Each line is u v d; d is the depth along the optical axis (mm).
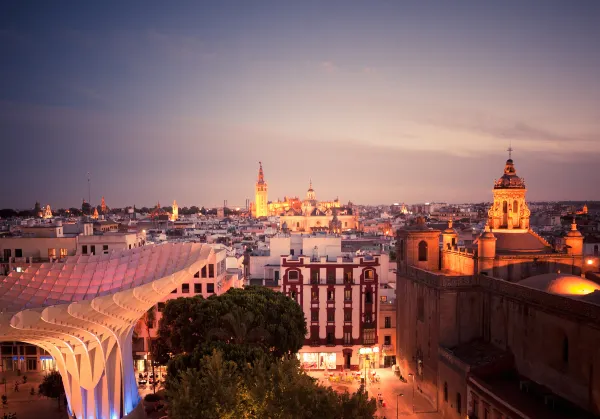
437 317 72562
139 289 60750
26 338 58219
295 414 40938
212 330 62750
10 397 75625
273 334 66312
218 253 95188
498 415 55000
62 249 99562
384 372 90125
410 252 85625
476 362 63531
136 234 115500
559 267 73750
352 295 91312
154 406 70688
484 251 72438
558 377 53719
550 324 55219
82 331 59469
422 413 71375
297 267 91188
